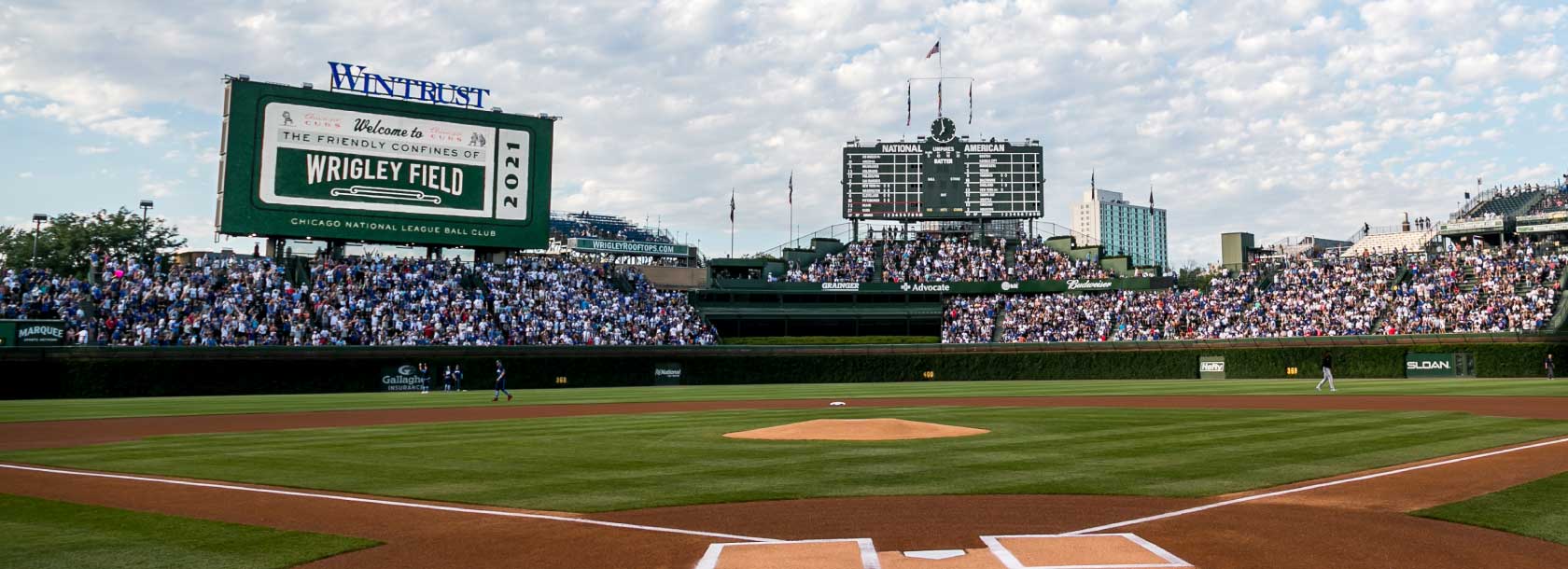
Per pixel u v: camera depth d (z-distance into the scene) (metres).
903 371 71.31
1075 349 70.31
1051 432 21.20
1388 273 72.06
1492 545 9.05
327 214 62.72
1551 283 64.38
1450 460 15.27
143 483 14.59
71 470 16.42
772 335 87.31
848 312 86.31
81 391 50.28
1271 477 13.63
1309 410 28.03
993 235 95.19
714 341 78.75
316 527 10.79
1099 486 12.99
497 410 34.59
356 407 37.91
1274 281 76.25
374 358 57.81
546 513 11.48
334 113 63.22
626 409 35.03
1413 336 60.19
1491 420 23.39
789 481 13.83
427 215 65.81
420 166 65.69
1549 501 11.31
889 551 9.02
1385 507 11.09
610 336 71.06
